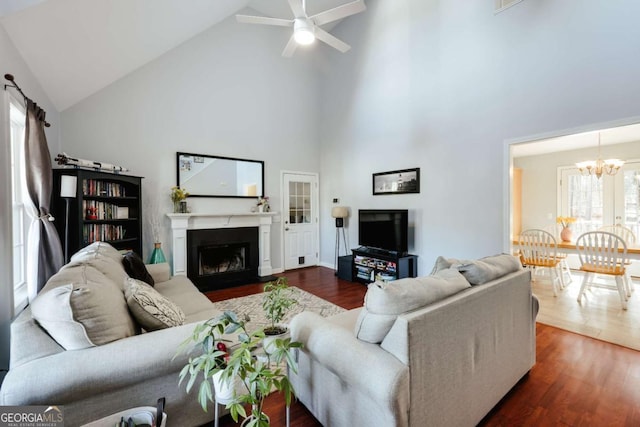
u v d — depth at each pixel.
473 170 3.52
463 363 1.44
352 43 5.21
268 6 4.94
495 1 3.26
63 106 3.42
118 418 1.14
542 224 5.84
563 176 5.57
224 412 1.58
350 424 1.36
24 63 2.31
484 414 1.61
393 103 4.50
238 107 4.92
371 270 4.50
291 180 5.61
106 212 3.47
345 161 5.43
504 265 1.90
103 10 2.46
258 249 5.04
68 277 1.46
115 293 1.54
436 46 3.89
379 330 1.28
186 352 1.39
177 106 4.33
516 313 1.87
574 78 2.71
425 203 4.07
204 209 4.58
